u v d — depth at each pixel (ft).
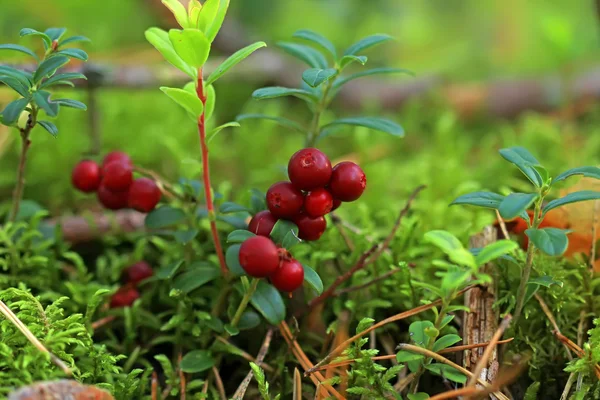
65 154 1.49
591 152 1.55
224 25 1.95
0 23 1.75
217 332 1.21
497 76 2.09
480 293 1.21
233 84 1.84
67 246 1.33
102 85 1.44
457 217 1.41
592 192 1.13
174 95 1.14
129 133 1.59
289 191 1.14
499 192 1.38
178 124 1.67
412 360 1.13
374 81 1.97
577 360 1.15
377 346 1.23
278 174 1.54
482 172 1.53
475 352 1.16
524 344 1.20
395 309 1.25
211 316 1.21
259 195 1.22
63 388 1.06
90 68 1.35
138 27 2.07
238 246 1.16
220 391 1.18
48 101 1.14
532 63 2.19
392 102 1.92
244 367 1.22
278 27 2.30
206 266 1.21
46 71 1.15
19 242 1.27
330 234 1.32
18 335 1.13
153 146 1.59
